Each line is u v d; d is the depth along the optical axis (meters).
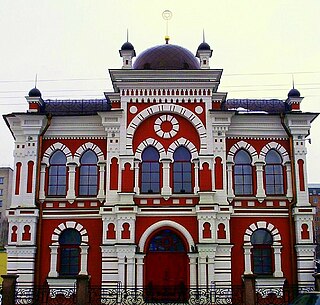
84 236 27.08
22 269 26.47
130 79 27.75
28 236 26.84
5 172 93.00
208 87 27.83
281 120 28.45
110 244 26.09
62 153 28.41
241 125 28.41
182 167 27.47
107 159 27.27
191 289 24.61
